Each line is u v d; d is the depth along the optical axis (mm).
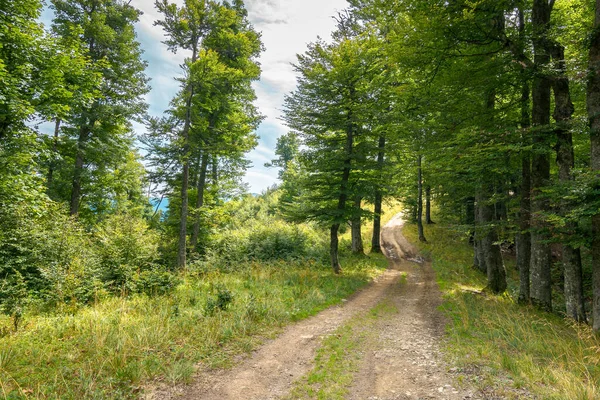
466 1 8602
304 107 17609
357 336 7746
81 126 16797
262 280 13875
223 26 18625
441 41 9797
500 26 10617
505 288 13766
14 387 4273
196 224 20500
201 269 16734
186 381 5004
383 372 5574
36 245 10789
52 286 9227
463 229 13789
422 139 14602
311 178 18016
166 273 12133
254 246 21469
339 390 4852
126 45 17547
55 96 11867
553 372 4836
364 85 17484
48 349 5676
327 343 7129
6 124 10164
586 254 15172
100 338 5996
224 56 20172
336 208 18125
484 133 10336
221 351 6324
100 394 4234
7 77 9445
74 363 5207
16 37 10180
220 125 21016
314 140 18406
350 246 26062
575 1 11391
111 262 12242
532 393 4352
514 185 13617
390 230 37438
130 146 20812
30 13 11016
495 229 12883
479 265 20953
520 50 9602
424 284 16047
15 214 10352
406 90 13180
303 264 18891
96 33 16594
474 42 9922
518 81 10453
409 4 9766
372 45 16859
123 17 18453
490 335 7258
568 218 7512
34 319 7453
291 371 5648
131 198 29859
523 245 11664
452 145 12484
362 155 17047
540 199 10062
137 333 6242
